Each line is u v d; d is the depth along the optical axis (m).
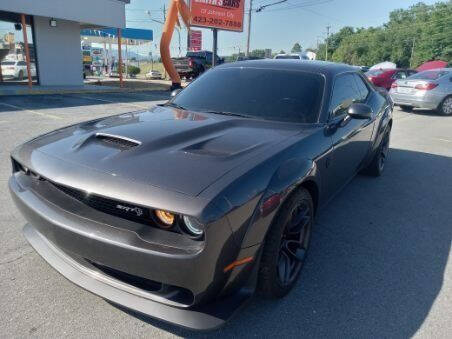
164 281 1.93
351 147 3.63
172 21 17.41
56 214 2.13
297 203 2.48
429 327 2.38
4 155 5.42
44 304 2.41
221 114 3.21
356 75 4.39
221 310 2.05
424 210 4.27
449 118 11.61
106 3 16.44
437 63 29.38
